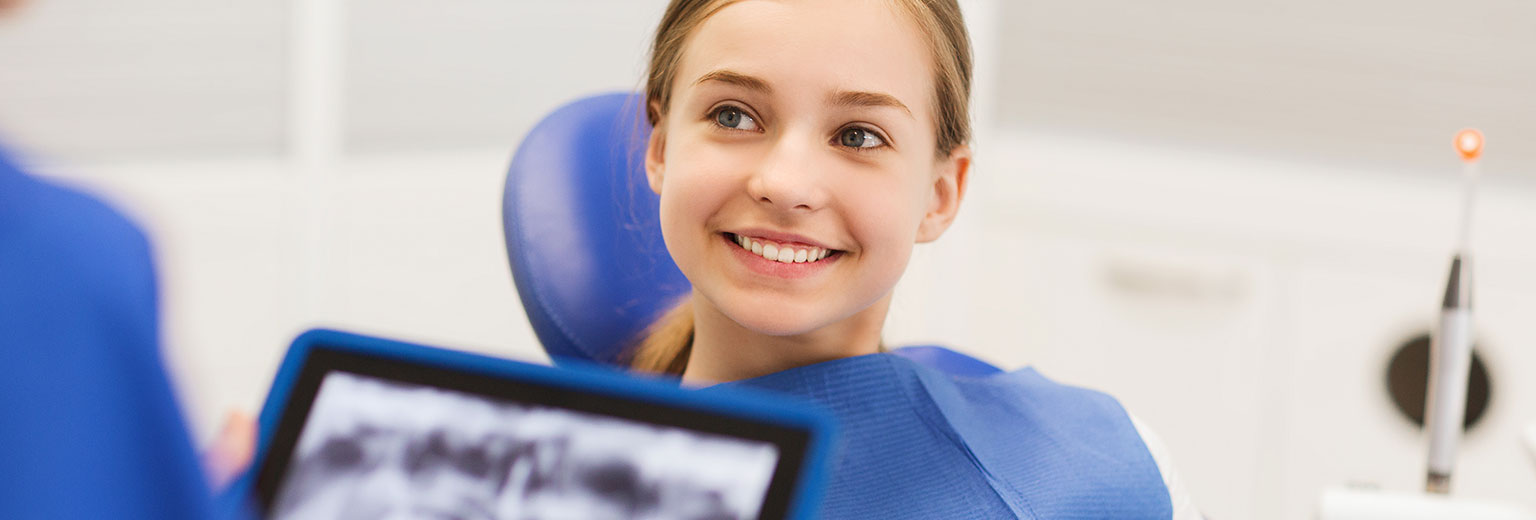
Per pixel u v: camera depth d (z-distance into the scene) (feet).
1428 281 6.66
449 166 7.22
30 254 1.12
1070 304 7.05
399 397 1.76
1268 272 6.84
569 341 3.45
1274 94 6.72
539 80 7.13
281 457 1.75
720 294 2.61
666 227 2.66
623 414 1.68
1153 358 6.99
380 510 1.70
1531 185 6.54
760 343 2.78
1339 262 6.77
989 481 2.67
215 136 7.16
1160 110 6.84
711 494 1.60
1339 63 6.63
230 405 7.26
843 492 2.60
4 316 1.11
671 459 1.63
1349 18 6.56
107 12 6.97
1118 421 3.01
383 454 1.73
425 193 7.25
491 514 1.67
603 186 3.44
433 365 1.77
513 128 7.18
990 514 2.63
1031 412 2.91
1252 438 6.91
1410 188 6.68
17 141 1.22
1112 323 7.02
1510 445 6.56
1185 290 6.91
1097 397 3.07
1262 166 6.81
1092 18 6.81
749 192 2.52
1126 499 2.83
